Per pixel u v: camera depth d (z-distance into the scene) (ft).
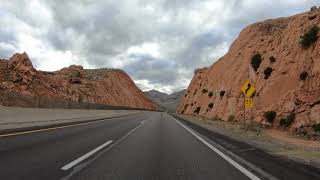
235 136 73.00
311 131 95.91
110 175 29.27
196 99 319.68
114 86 443.32
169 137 68.54
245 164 35.94
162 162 36.99
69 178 27.63
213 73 276.82
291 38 134.31
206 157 41.14
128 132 78.89
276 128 112.47
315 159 38.65
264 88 135.85
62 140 56.65
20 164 33.17
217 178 28.76
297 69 120.47
